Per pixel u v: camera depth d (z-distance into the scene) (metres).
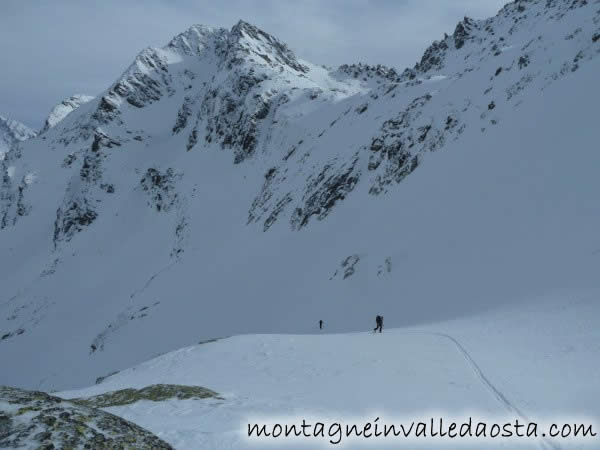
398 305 48.00
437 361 18.83
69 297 145.88
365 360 19.72
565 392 13.13
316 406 12.85
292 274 80.12
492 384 14.80
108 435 8.16
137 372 23.64
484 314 31.89
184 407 12.85
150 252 152.75
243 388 16.25
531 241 42.84
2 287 187.00
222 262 110.56
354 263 66.12
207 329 76.62
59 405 8.57
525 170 56.50
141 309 105.56
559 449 9.84
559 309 25.80
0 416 7.82
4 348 129.38
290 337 27.44
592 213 39.88
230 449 9.34
